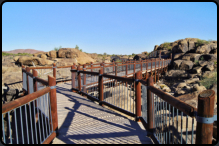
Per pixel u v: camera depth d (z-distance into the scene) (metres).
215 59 20.61
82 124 3.49
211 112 1.25
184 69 21.30
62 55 18.50
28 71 6.16
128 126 3.33
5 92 7.46
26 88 6.79
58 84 9.42
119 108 4.08
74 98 5.90
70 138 2.84
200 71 19.16
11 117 5.79
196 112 1.35
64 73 13.00
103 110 4.46
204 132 1.26
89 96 5.73
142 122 3.33
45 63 15.68
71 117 3.94
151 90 2.64
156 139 2.47
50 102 2.83
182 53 26.69
